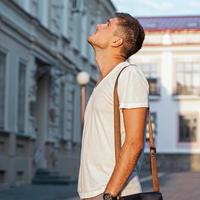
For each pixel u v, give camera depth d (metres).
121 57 3.91
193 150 49.25
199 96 49.56
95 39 3.94
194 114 49.62
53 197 18.56
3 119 21.02
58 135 28.94
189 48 49.97
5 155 21.22
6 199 17.33
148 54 50.41
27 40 23.59
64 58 29.58
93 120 3.76
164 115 49.91
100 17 38.47
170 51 50.12
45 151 26.66
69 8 30.94
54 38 27.23
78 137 33.59
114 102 3.68
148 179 29.91
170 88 50.03
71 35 31.36
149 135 3.76
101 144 3.69
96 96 3.77
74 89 32.50
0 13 20.31
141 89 3.63
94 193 3.66
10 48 21.66
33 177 24.94
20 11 22.36
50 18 27.03
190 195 20.61
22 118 23.23
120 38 3.88
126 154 3.53
